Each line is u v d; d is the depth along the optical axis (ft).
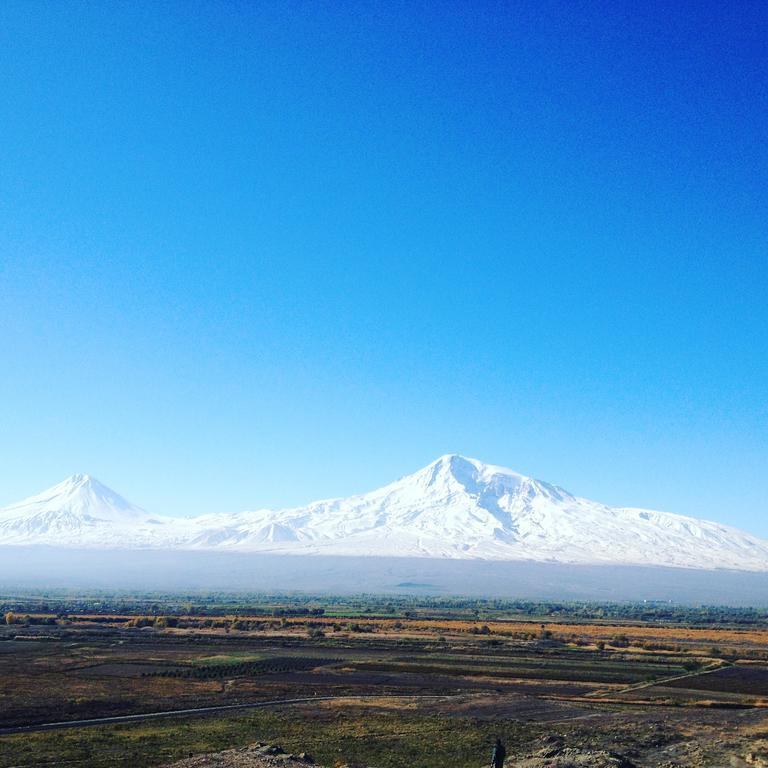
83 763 206.49
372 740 239.50
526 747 234.38
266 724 261.24
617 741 241.35
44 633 582.76
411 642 547.08
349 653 476.54
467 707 294.46
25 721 262.06
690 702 313.94
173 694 316.19
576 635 645.51
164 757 213.66
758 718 278.87
